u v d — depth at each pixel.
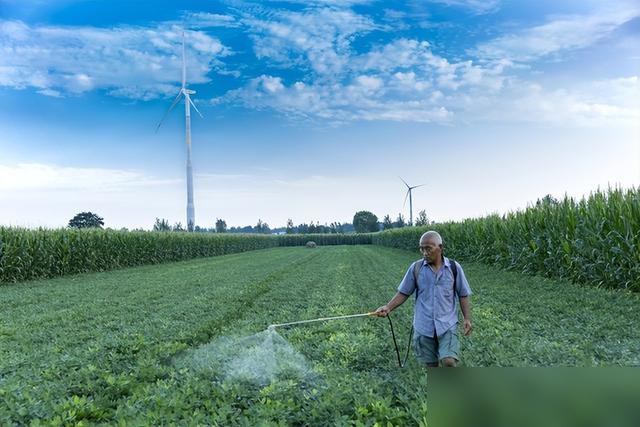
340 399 5.76
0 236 23.41
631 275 14.40
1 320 13.00
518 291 15.48
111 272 29.94
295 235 113.31
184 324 11.43
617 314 11.15
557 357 7.34
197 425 4.97
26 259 24.47
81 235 29.16
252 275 25.19
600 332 9.48
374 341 9.19
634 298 13.06
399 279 21.59
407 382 6.56
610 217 15.29
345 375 6.80
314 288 19.05
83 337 10.46
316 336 10.01
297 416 5.48
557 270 18.42
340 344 8.88
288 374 6.95
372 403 5.56
